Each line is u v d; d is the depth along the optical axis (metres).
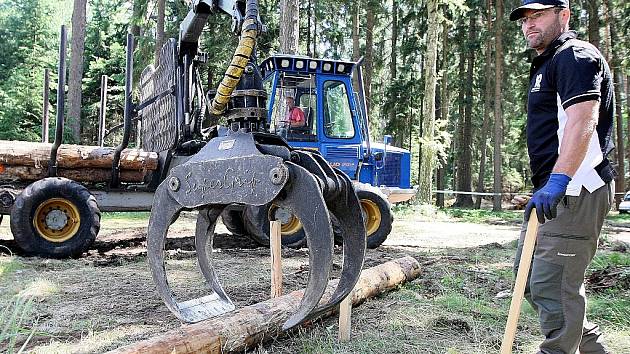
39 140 25.62
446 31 29.22
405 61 35.66
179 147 7.26
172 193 3.03
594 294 5.23
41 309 4.50
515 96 32.50
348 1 25.39
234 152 2.89
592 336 2.95
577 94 2.58
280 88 8.84
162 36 21.88
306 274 6.05
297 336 3.79
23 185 7.50
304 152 2.95
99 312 4.43
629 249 8.62
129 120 7.32
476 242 9.98
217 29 23.89
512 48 28.30
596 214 2.72
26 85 26.36
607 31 25.03
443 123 18.33
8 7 32.97
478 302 4.84
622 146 26.20
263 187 2.73
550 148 2.81
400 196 10.52
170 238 8.99
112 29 35.53
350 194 3.06
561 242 2.72
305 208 2.70
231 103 3.29
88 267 6.45
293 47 12.58
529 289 2.94
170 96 7.18
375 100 36.50
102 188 7.76
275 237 4.24
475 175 41.69
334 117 9.09
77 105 20.53
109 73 32.62
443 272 6.30
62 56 7.04
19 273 5.95
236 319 3.45
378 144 10.43
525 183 43.66
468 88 31.48
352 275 3.03
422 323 4.24
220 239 9.03
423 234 11.41
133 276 5.91
